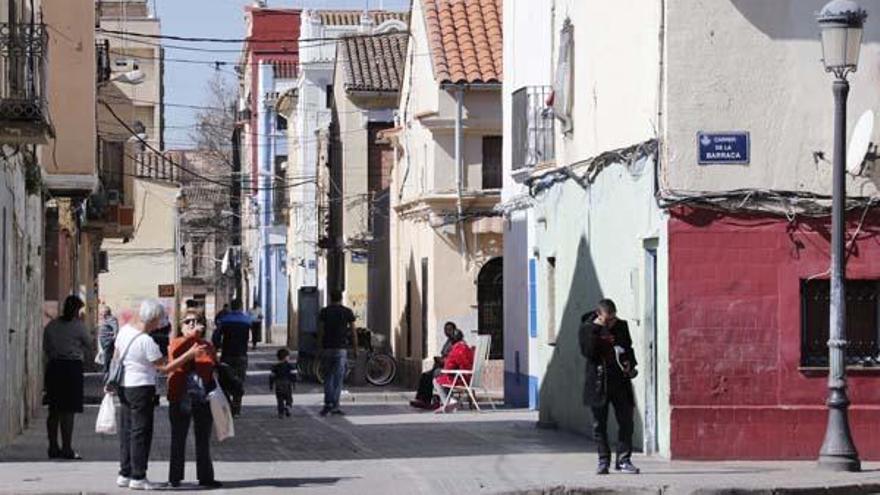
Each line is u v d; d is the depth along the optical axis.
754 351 21.44
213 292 110.69
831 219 20.92
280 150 91.88
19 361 27.22
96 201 48.00
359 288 61.75
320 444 25.22
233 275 101.06
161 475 20.42
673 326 21.41
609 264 24.48
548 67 30.75
